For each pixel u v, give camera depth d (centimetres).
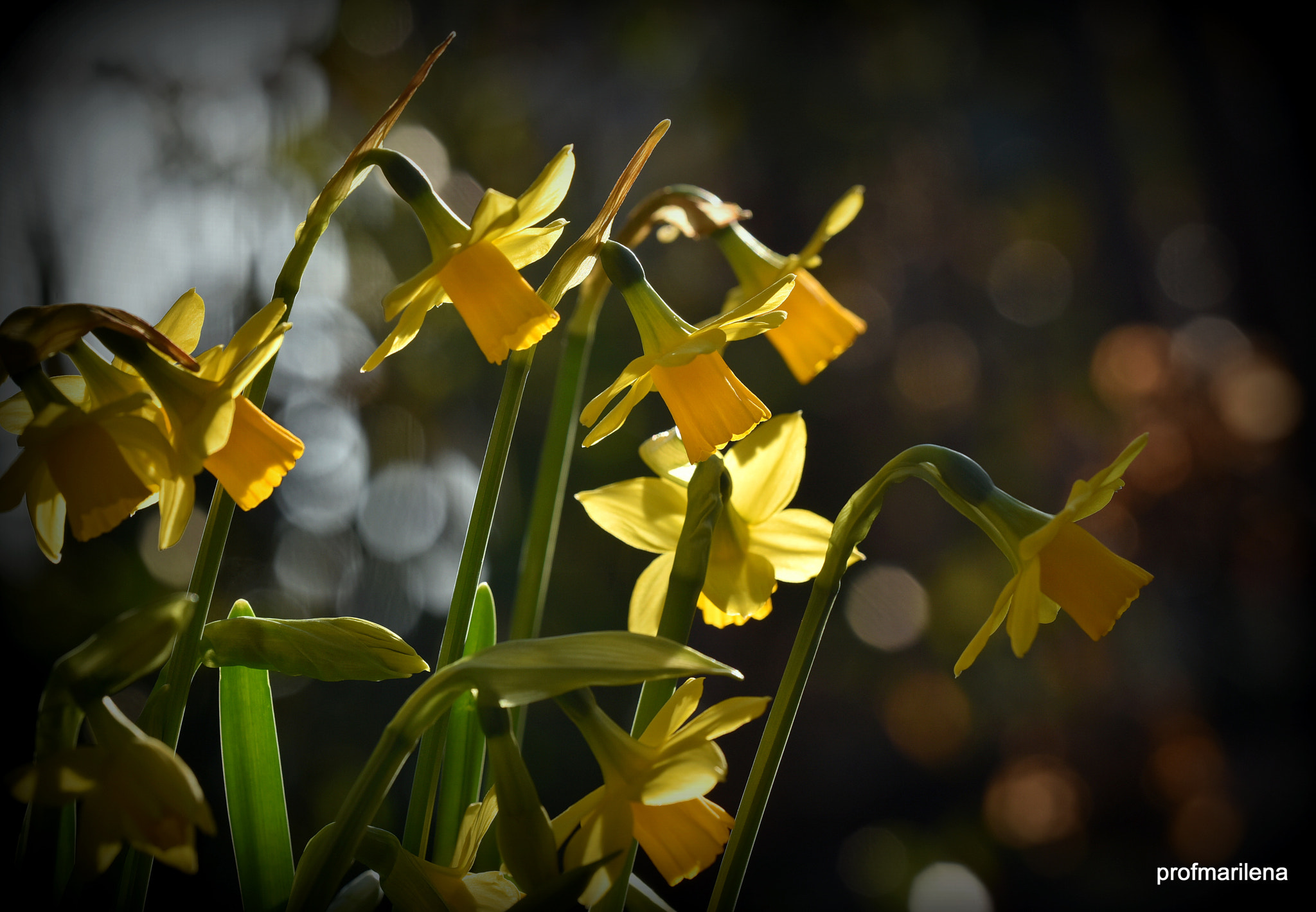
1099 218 332
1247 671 287
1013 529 81
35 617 148
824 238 90
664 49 252
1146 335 292
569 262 82
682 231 92
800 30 262
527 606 89
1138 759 266
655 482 86
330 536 175
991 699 273
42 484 80
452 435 195
